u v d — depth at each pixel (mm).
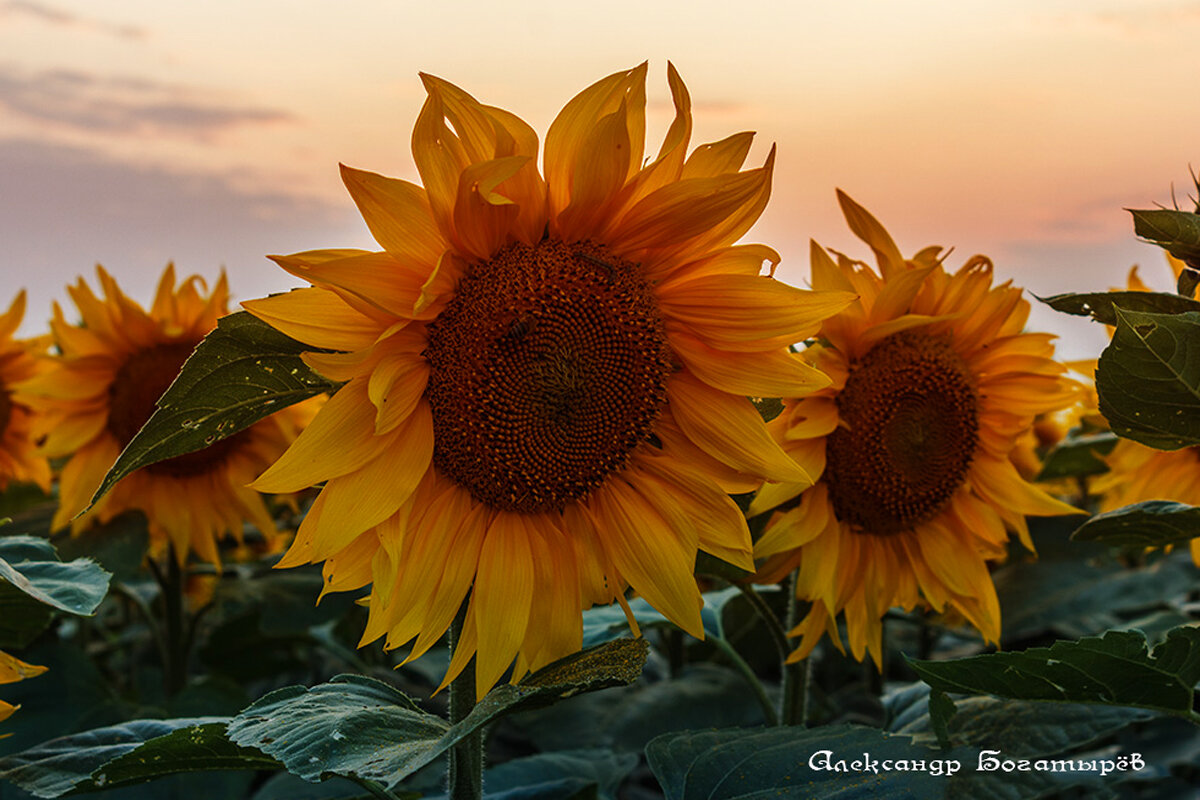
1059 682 804
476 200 739
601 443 792
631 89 760
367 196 729
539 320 776
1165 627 1228
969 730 913
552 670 753
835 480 957
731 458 799
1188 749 1162
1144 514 852
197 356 749
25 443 1383
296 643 1396
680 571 792
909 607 988
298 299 741
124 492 1266
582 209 772
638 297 792
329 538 732
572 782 1016
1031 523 1324
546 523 794
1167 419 786
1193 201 797
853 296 781
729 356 803
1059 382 994
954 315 938
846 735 832
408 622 754
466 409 771
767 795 794
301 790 1069
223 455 1273
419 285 752
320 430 739
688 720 1192
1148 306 801
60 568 853
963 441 975
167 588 1310
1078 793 1081
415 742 729
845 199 943
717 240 794
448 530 775
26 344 1364
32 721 1171
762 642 1346
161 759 779
